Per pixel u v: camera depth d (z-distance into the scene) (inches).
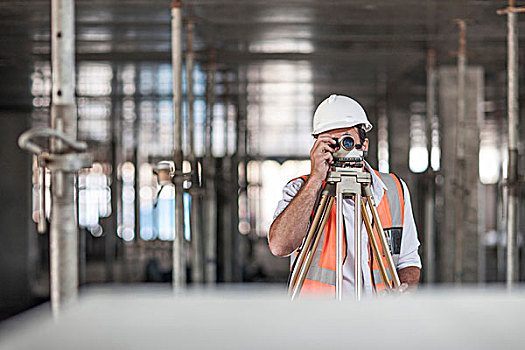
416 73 497.0
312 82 554.3
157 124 660.1
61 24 106.0
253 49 397.1
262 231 813.9
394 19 316.5
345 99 99.0
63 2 105.9
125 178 775.1
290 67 473.1
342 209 93.0
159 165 211.5
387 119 659.4
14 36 353.4
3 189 648.4
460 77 324.2
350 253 98.9
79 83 500.7
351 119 96.4
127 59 416.8
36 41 366.3
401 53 410.3
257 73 498.9
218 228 592.7
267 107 698.2
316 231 95.6
